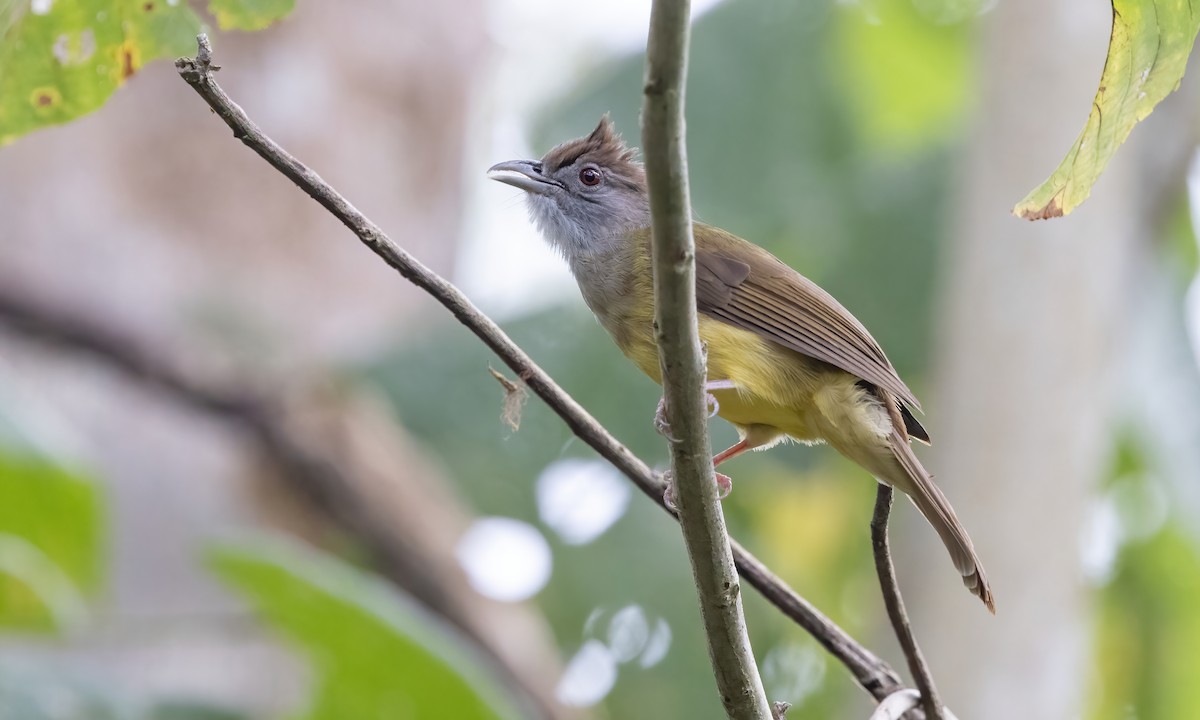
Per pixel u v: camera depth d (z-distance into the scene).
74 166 13.28
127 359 13.16
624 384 13.19
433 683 8.99
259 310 13.42
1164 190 13.11
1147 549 14.78
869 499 14.17
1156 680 14.76
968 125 12.65
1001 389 11.74
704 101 14.55
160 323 13.21
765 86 14.65
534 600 13.53
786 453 13.99
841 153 14.92
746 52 14.73
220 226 13.67
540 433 13.42
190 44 5.59
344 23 14.16
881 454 7.31
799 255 14.36
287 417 13.12
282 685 12.92
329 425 13.15
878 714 5.95
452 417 13.46
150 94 13.51
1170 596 14.74
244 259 13.67
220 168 13.68
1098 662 14.86
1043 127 11.95
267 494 13.38
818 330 7.45
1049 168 11.91
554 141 14.06
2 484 9.06
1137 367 13.81
